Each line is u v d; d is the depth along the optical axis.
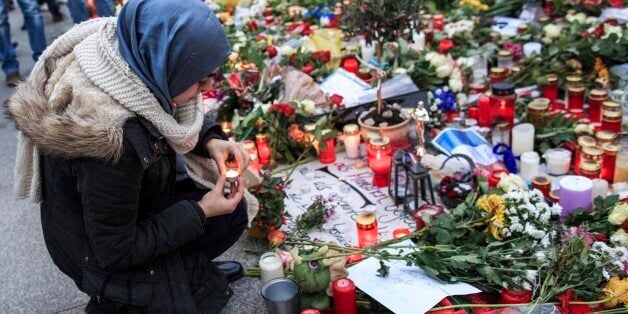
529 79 4.18
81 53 1.87
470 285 2.21
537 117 3.45
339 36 4.82
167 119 1.90
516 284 2.17
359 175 3.40
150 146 1.88
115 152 1.76
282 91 3.99
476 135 3.32
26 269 3.02
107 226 1.84
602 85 3.85
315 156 3.63
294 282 2.12
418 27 3.80
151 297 1.99
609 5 4.90
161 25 1.83
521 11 5.36
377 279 2.28
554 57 4.16
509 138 3.35
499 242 2.34
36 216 3.54
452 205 2.92
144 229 1.95
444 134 3.32
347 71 4.27
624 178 2.99
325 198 3.18
